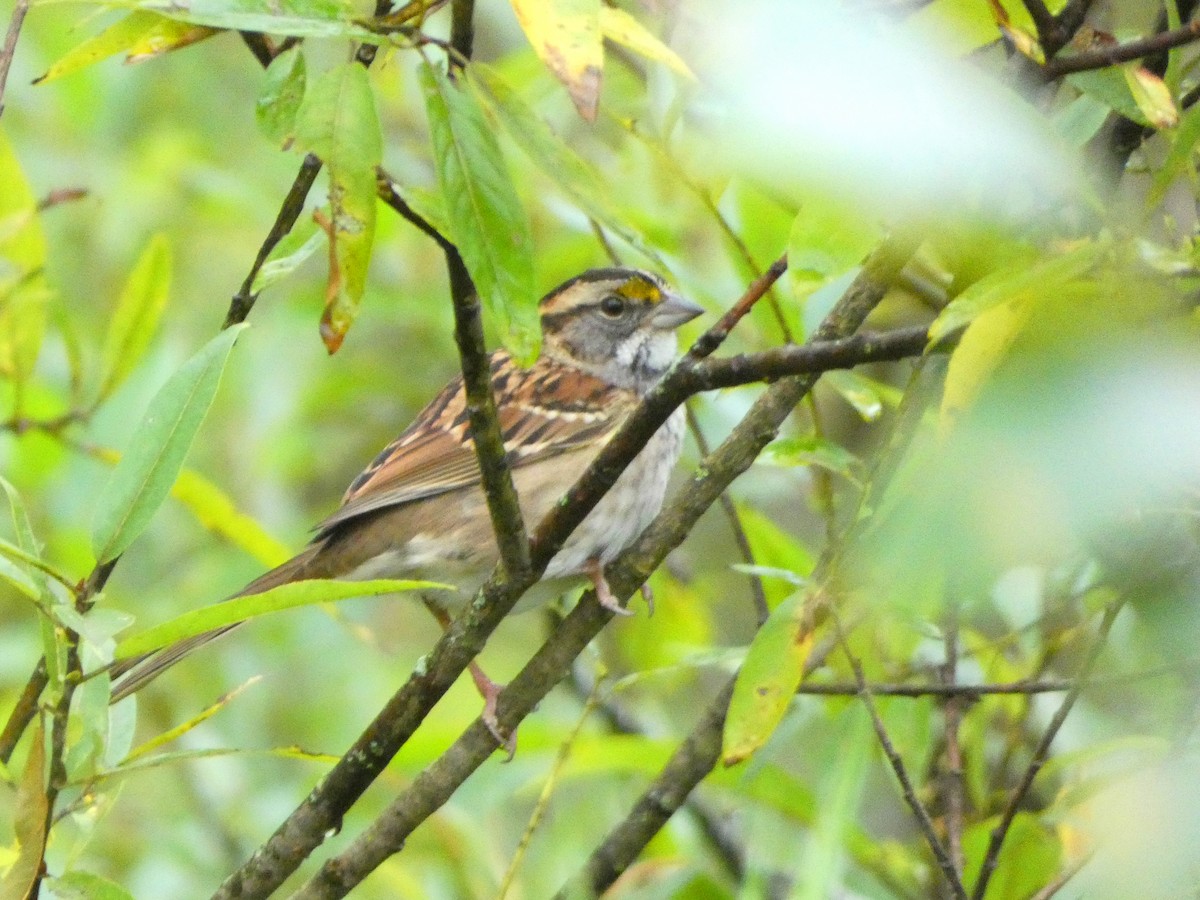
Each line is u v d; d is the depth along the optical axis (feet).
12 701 32.96
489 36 38.19
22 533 17.93
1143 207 14.88
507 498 19.86
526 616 40.73
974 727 27.68
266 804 34.76
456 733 31.96
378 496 30.96
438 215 16.25
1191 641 20.13
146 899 32.27
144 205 40.65
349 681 38.01
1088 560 24.68
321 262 43.60
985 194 16.03
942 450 13.58
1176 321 13.78
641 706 34.32
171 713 36.58
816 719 28.73
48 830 17.33
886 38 15.10
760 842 27.37
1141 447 12.36
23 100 40.91
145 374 35.47
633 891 28.02
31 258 26.40
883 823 31.32
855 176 15.26
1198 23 16.31
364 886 31.01
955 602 22.30
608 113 24.62
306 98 14.66
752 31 16.12
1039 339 13.47
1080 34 18.40
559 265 37.04
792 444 23.22
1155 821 16.96
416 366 43.70
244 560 37.73
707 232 32.24
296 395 39.52
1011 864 24.85
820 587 18.54
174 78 44.11
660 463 30.17
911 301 29.76
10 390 33.27
